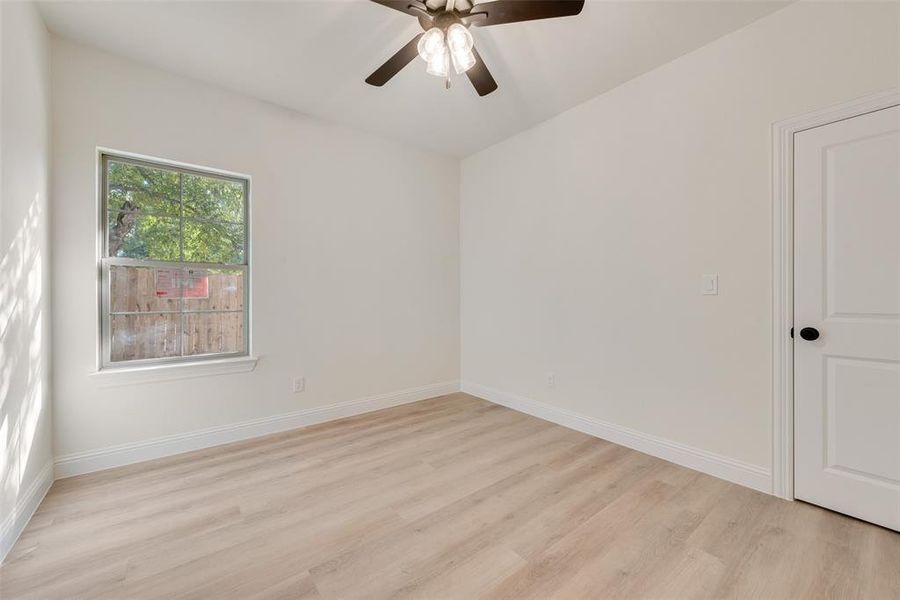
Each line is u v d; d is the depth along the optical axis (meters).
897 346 1.68
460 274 4.12
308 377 3.09
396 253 3.61
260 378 2.87
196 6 1.92
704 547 1.61
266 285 2.88
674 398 2.40
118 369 2.34
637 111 2.56
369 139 3.42
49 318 2.08
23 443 1.74
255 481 2.18
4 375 1.55
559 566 1.51
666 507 1.91
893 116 1.67
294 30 2.11
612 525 1.77
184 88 2.54
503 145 3.59
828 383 1.86
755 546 1.62
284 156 2.96
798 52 1.90
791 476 1.96
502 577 1.45
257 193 2.84
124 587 1.40
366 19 2.03
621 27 2.07
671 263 2.40
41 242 1.95
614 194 2.70
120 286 2.42
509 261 3.56
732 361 2.15
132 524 1.77
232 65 2.43
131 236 2.46
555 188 3.12
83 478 2.19
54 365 2.14
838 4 1.79
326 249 3.18
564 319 3.07
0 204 1.51
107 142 2.30
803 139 1.90
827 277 1.85
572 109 2.97
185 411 2.57
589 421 2.88
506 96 2.79
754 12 1.97
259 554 1.58
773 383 2.00
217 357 2.74
